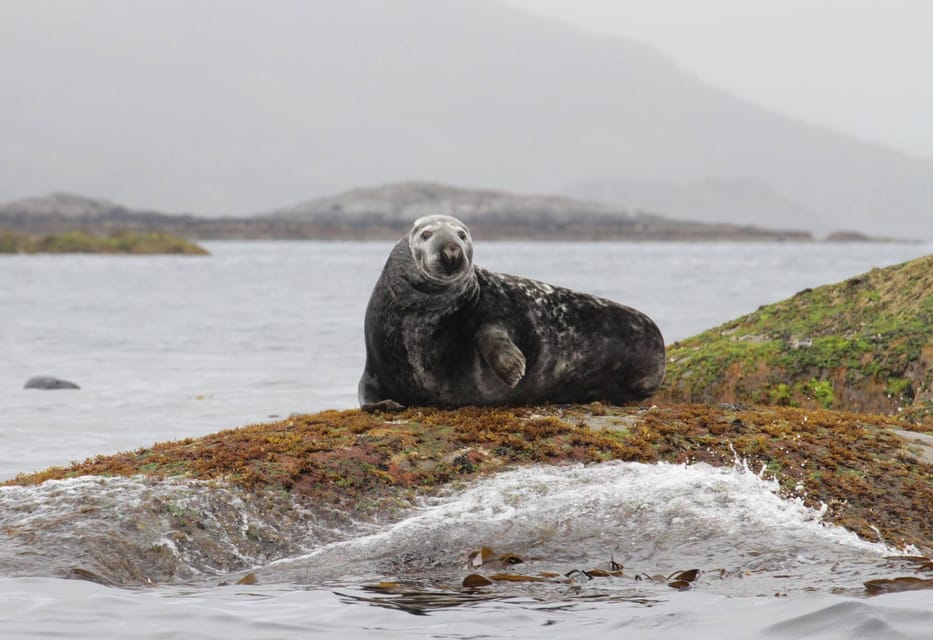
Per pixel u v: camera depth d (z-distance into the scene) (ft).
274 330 423.23
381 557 103.86
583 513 109.09
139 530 102.83
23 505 106.63
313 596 93.40
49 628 83.41
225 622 85.56
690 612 87.51
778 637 80.94
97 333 414.62
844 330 177.27
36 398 242.99
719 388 176.24
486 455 118.83
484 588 95.86
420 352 130.00
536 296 135.44
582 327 136.56
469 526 107.76
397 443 119.44
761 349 177.47
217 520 105.70
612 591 94.53
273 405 234.58
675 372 181.06
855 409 166.40
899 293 179.52
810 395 169.78
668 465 117.29
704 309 501.97
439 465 116.67
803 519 110.11
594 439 121.70
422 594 94.12
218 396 247.91
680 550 103.60
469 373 132.05
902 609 85.51
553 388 136.87
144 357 332.39
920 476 119.85
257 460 114.93
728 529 106.52
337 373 291.38
